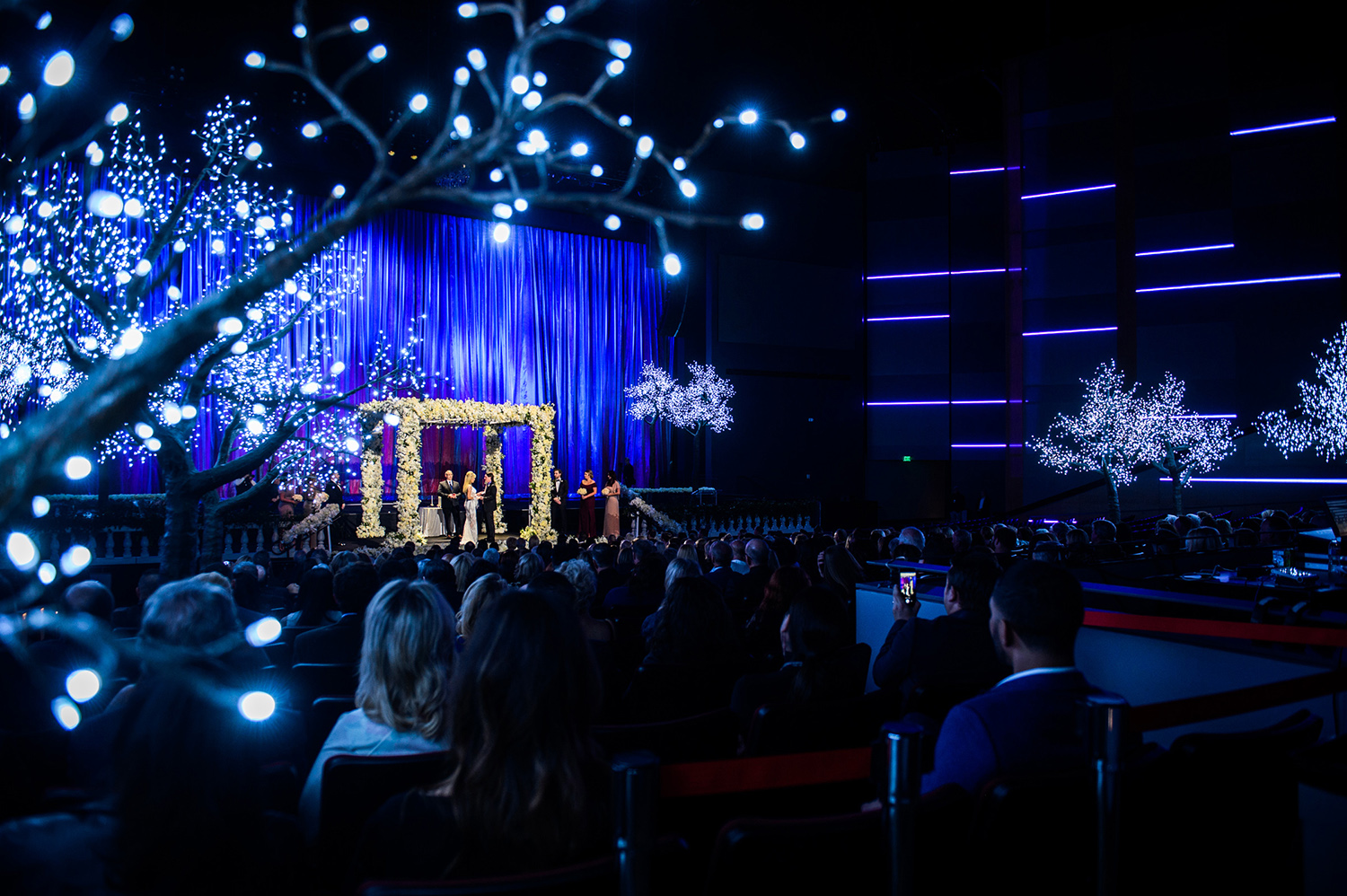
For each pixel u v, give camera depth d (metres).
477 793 1.72
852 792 2.92
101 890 1.73
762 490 25.56
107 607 3.61
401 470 17.34
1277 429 21.02
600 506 21.41
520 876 1.56
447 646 2.76
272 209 18.41
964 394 26.66
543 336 23.41
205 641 2.28
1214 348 22.19
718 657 4.22
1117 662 4.61
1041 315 24.59
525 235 23.34
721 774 2.02
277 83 17.70
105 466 14.57
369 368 20.45
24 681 3.06
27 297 9.22
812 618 3.60
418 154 18.25
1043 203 24.75
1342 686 2.66
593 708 1.90
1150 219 23.17
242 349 6.98
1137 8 24.80
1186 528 9.48
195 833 1.64
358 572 4.81
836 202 27.36
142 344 1.15
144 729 1.67
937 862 1.96
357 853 1.88
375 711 2.66
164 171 16.30
